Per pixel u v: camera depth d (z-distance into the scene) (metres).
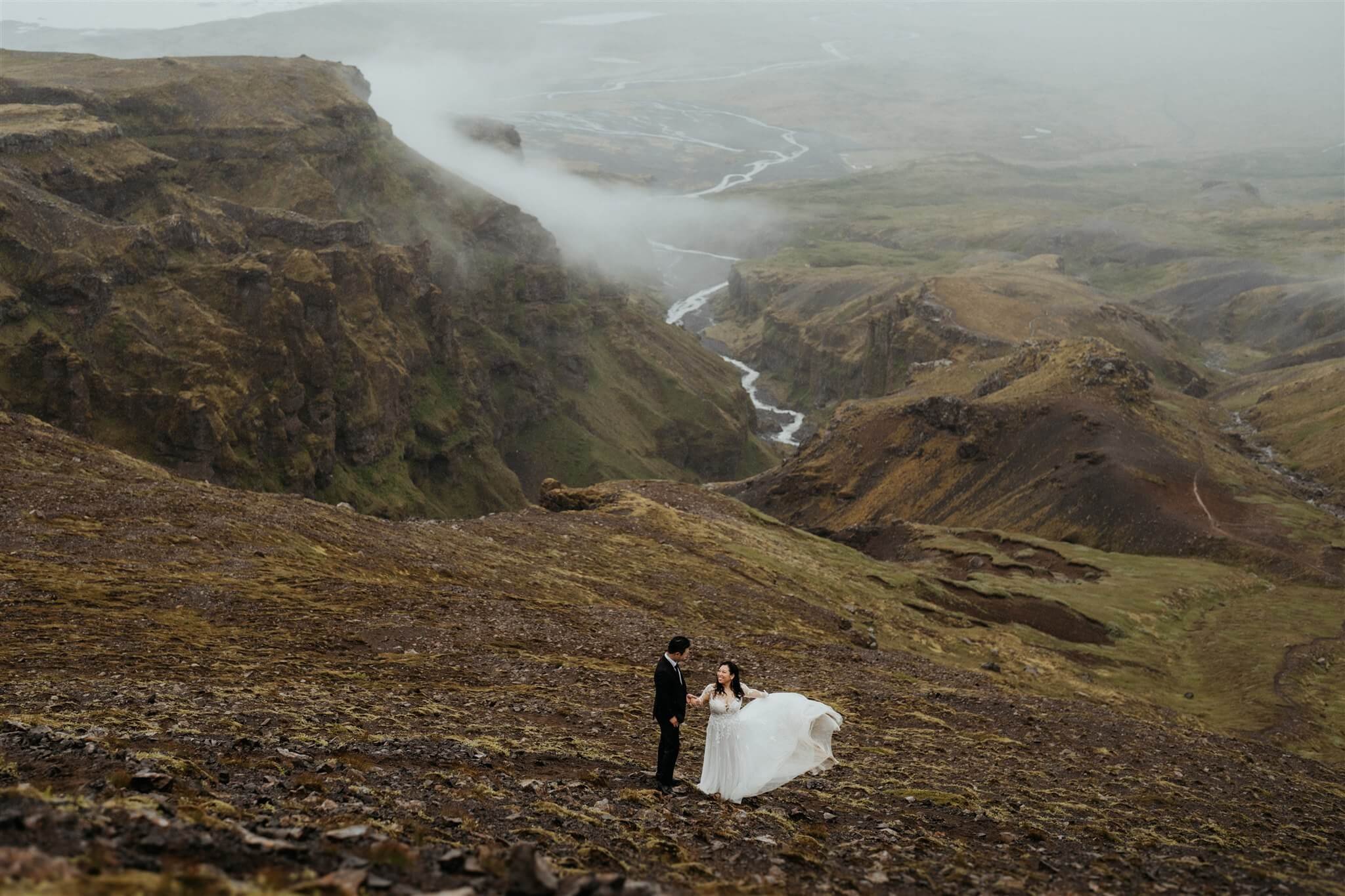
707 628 66.62
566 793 19.28
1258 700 89.31
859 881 15.38
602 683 39.59
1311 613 127.25
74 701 23.00
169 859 10.23
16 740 16.98
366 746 21.66
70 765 15.41
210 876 9.05
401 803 15.97
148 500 55.94
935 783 27.38
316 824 13.27
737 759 20.28
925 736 37.69
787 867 15.50
